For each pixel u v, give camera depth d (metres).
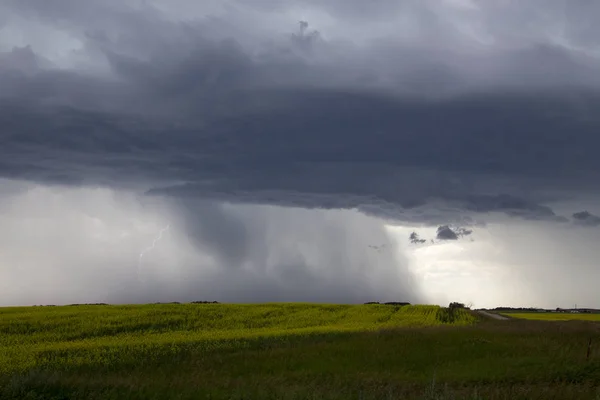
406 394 16.12
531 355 24.67
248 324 43.53
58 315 42.84
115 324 39.19
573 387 16.56
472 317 56.22
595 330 39.44
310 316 50.16
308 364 23.23
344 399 14.68
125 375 20.75
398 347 27.36
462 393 15.70
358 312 55.03
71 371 22.83
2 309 48.78
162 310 47.88
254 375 19.73
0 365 24.12
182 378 18.34
